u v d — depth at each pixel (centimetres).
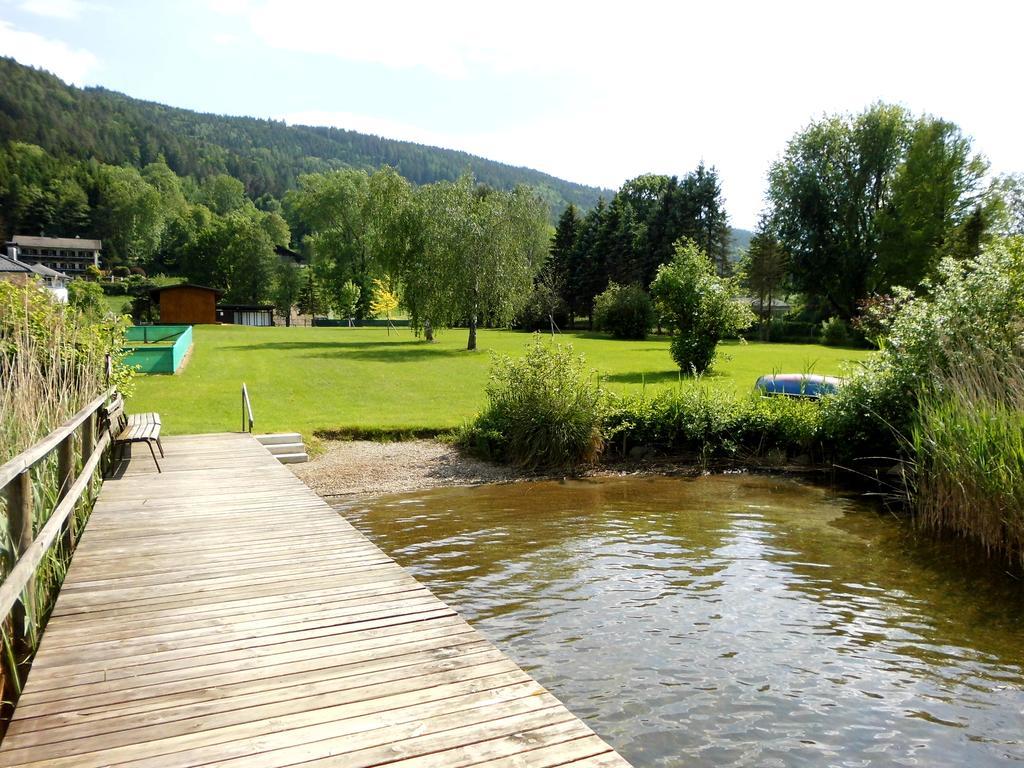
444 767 270
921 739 452
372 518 1002
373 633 414
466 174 3447
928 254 4262
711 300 2303
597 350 3391
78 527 685
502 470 1326
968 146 4391
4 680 362
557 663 551
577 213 6181
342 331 5094
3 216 11681
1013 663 563
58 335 795
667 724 464
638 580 748
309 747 285
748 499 1145
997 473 826
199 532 660
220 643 398
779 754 432
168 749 284
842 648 587
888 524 993
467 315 3375
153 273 12056
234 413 1675
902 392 1239
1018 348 1080
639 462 1406
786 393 1666
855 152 4681
